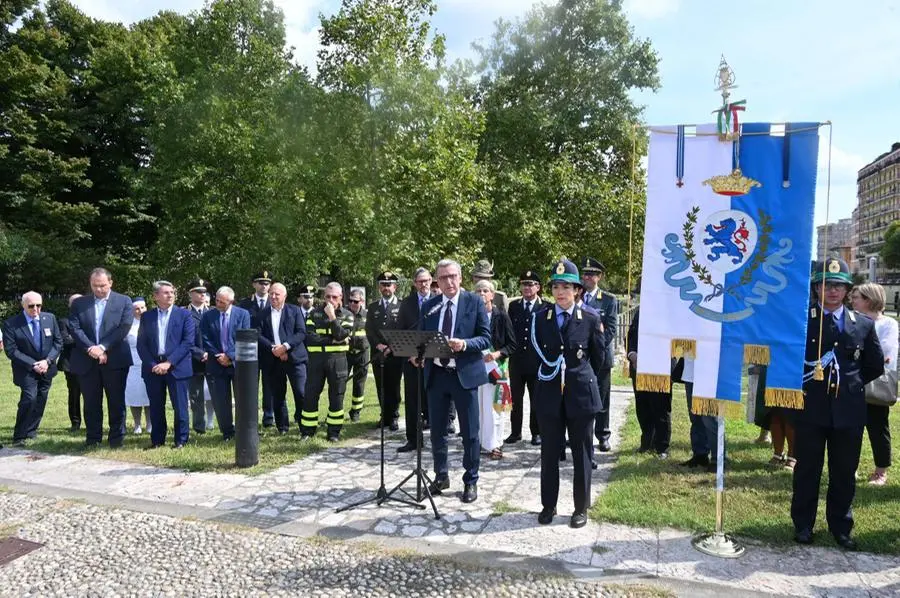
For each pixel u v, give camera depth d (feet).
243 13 70.54
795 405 12.89
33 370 23.31
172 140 68.80
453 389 16.70
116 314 22.63
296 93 50.39
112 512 15.81
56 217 87.45
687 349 13.89
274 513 15.75
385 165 48.49
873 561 12.91
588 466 14.97
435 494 17.12
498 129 71.41
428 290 22.00
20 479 18.66
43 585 11.96
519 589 11.73
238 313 23.80
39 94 87.71
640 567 12.62
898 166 337.11
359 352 26.86
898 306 113.60
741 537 14.11
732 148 13.48
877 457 17.57
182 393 22.50
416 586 11.84
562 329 15.15
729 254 13.53
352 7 47.80
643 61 74.18
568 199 69.72
